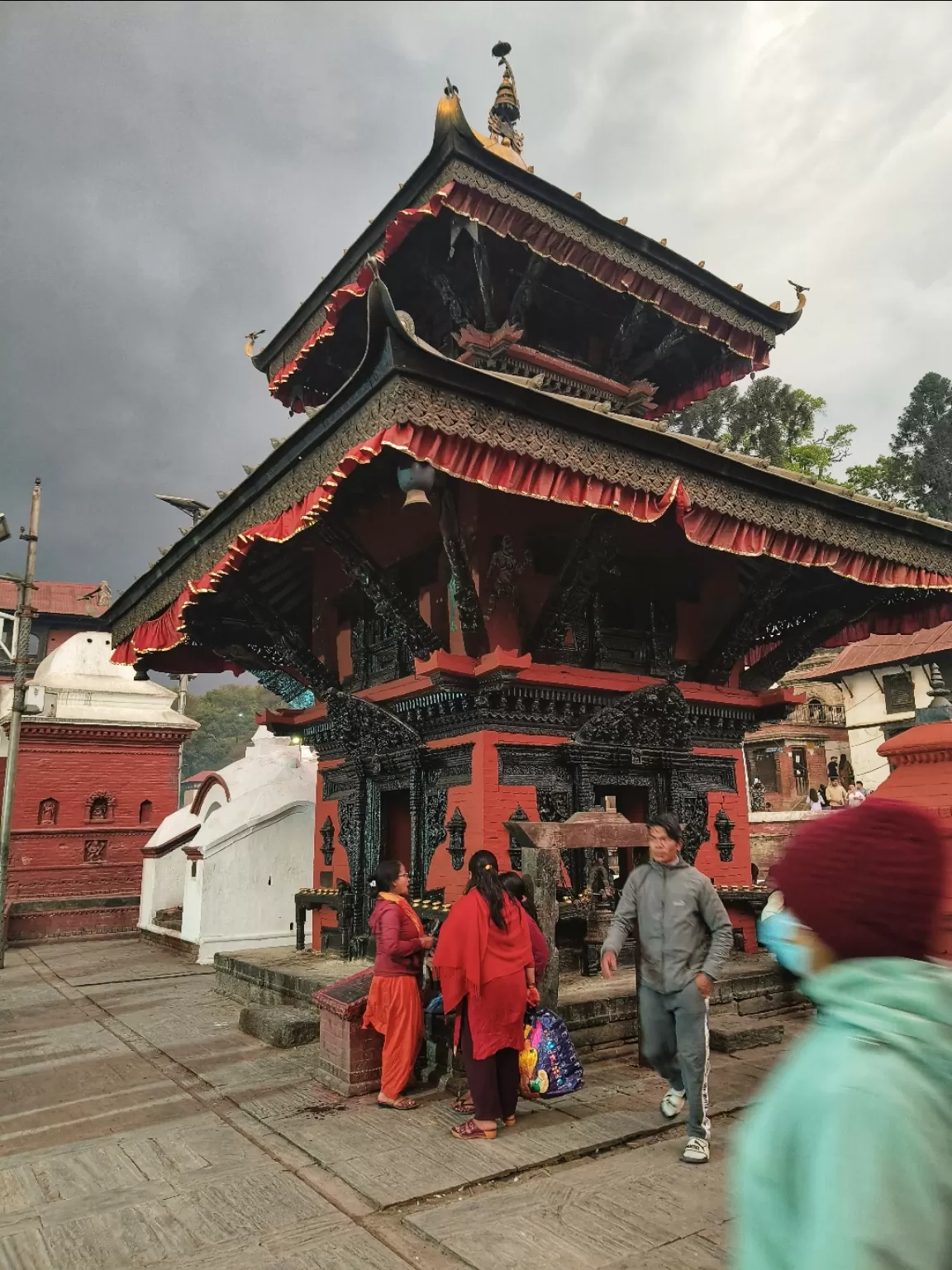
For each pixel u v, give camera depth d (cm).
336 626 1119
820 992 145
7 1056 806
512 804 813
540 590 891
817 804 2127
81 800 2020
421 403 588
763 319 1099
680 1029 484
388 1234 394
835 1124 124
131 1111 604
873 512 892
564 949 802
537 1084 559
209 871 1366
